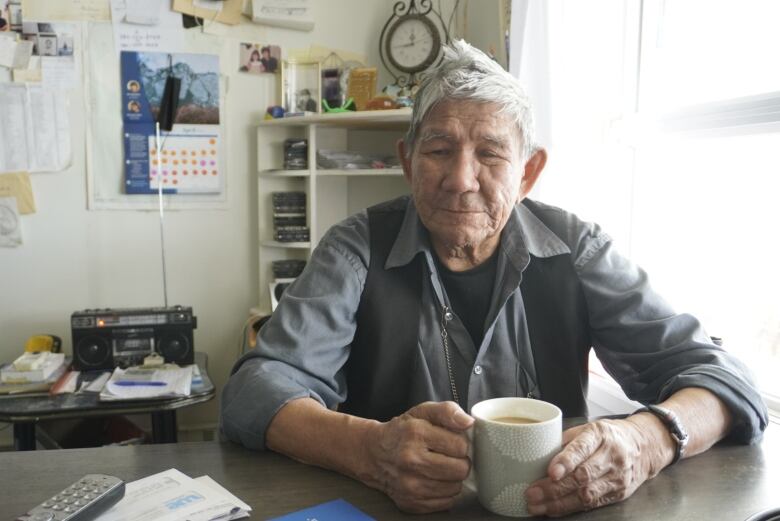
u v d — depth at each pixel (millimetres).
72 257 2430
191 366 2088
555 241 1075
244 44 2492
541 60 1714
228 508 637
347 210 2633
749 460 785
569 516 649
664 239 1742
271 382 847
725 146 1531
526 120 964
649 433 739
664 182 1728
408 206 1113
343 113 2186
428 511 658
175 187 2486
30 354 2027
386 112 2135
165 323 2070
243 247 2572
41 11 2324
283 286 2402
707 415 807
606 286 1048
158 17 2408
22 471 743
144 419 2459
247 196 2559
